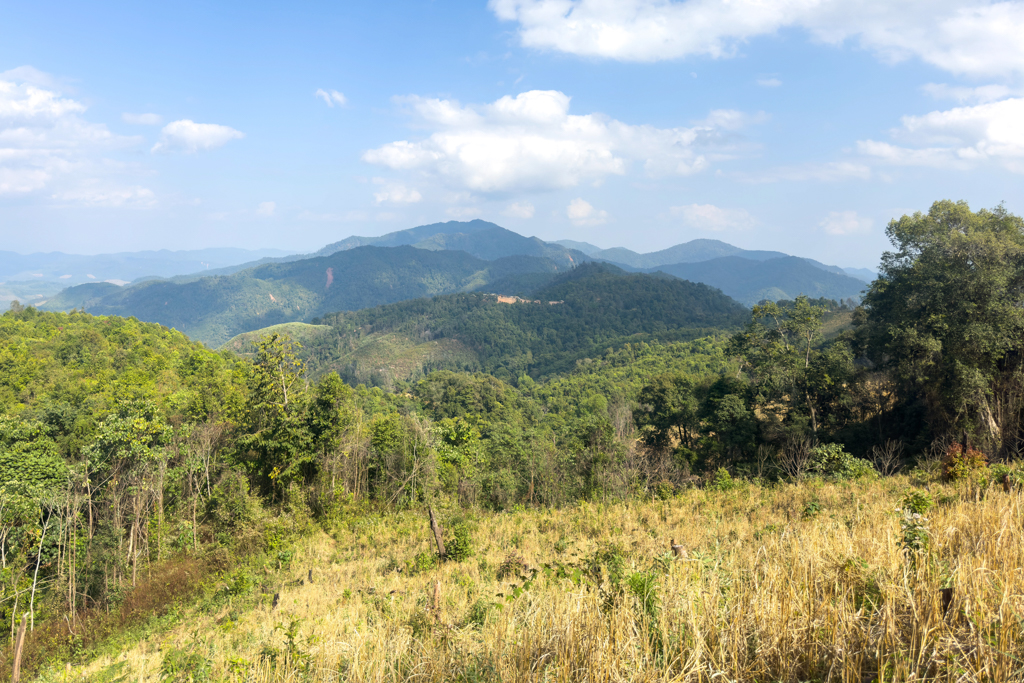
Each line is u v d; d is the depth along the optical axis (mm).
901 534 4531
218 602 17359
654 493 22188
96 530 26578
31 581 23688
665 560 5262
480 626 4773
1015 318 27125
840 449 23828
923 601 3182
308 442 34938
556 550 12773
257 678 5238
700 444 43062
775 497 16047
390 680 3979
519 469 38969
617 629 3488
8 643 19500
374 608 9250
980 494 8992
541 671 3422
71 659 16734
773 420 39219
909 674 2664
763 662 3047
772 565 4348
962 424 28031
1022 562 3668
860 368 38594
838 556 4152
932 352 29328
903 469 24500
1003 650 2680
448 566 13172
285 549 22172
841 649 2943
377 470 38281
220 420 42812
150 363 81625
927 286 29938
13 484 26391
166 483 31062
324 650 4930
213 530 28766
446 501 31000
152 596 20719
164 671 9359
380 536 22219
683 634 3395
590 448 34406
